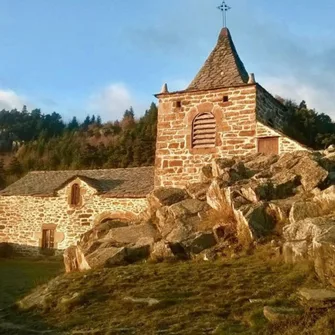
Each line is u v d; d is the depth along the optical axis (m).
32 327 8.63
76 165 60.84
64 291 10.23
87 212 24.84
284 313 7.21
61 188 25.77
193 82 20.59
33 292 11.84
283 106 22.80
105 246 13.36
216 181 14.21
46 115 110.12
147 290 9.27
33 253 25.67
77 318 8.56
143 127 64.44
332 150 15.70
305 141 23.23
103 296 9.51
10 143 91.31
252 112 18.78
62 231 25.25
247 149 18.56
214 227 12.53
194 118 19.66
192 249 11.90
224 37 21.91
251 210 11.93
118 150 59.25
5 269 20.16
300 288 8.23
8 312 10.03
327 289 7.95
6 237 26.50
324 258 8.40
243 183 13.84
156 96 20.48
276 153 18.03
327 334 6.37
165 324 7.63
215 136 19.19
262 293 8.28
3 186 58.44
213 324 7.36
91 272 11.47
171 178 19.55
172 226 13.68
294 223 10.66
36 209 26.12
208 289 8.93
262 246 11.02
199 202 14.81
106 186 25.48
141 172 26.44
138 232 14.44
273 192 12.95
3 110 109.81
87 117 104.75
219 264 10.47
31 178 29.27
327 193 11.25
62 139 80.81
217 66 20.75
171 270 10.52
